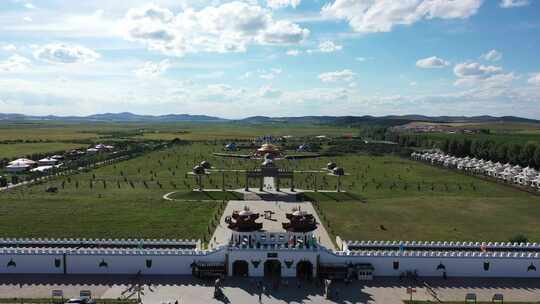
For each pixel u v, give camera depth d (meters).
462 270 96.25
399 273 96.12
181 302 81.81
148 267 95.88
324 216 146.62
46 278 92.75
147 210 151.88
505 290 89.44
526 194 191.62
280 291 86.94
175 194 181.12
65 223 133.50
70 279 92.44
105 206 157.38
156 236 120.56
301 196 180.00
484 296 86.38
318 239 119.81
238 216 98.38
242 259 94.19
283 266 94.31
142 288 88.12
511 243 109.12
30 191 184.00
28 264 95.62
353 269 94.00
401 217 147.00
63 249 97.25
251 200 172.50
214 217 142.00
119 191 187.12
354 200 174.62
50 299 82.19
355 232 127.44
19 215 142.50
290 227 97.06
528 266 96.19
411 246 104.25
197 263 95.06
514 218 147.62
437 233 127.69
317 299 83.56
